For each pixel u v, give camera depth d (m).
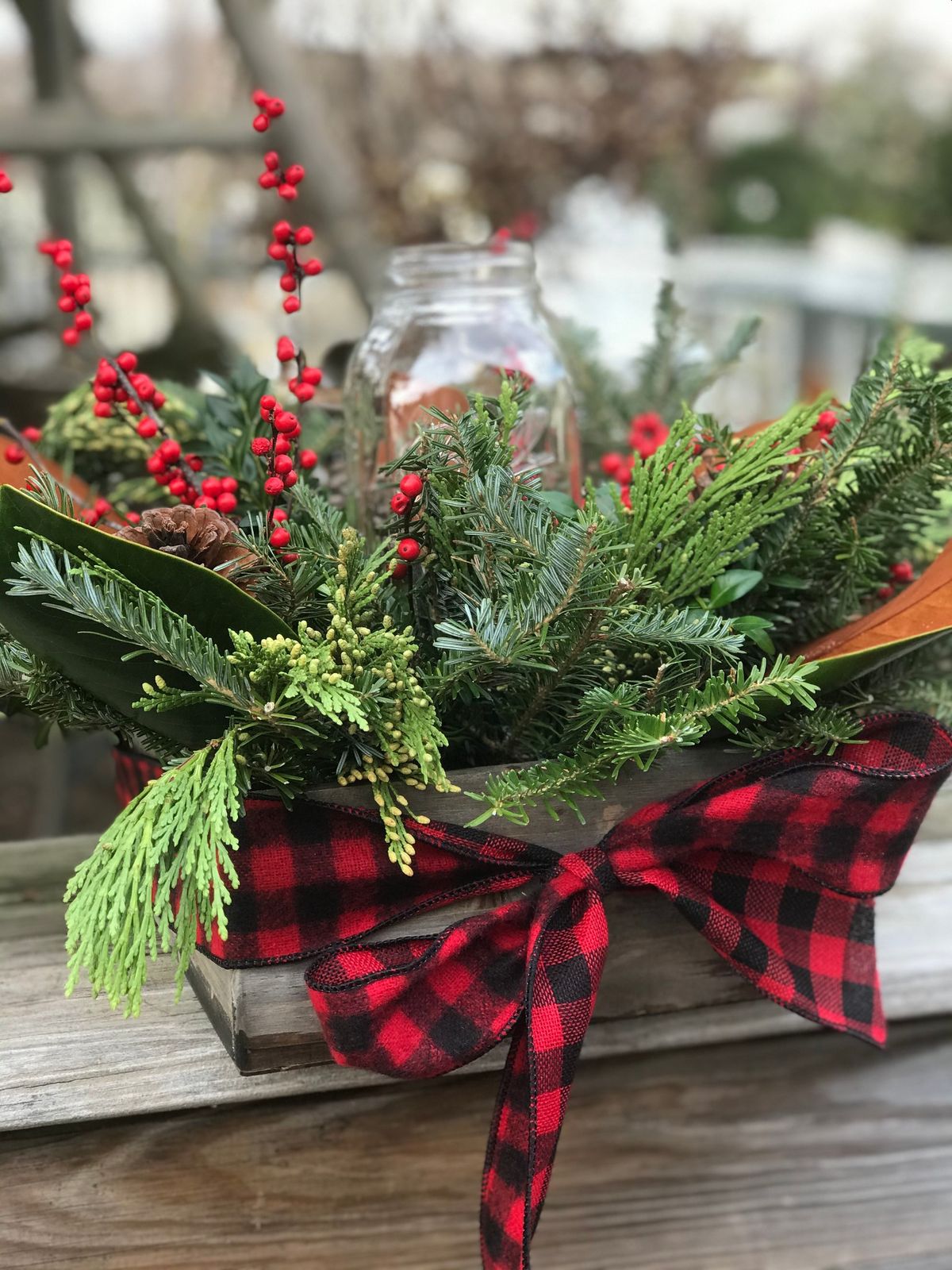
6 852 0.60
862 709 0.48
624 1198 0.53
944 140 3.32
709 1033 0.50
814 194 3.34
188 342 1.87
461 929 0.41
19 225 2.21
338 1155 0.49
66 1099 0.43
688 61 2.46
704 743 0.45
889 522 0.47
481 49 2.28
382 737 0.38
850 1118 0.55
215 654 0.36
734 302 2.30
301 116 1.65
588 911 0.42
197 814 0.37
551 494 0.46
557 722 0.44
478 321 0.54
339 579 0.38
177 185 2.53
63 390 1.56
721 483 0.43
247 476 0.51
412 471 0.41
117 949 0.35
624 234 2.26
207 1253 0.48
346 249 1.70
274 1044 0.42
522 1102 0.42
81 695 0.42
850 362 1.79
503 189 2.36
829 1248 0.55
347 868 0.41
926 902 0.56
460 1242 0.50
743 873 0.45
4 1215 0.46
